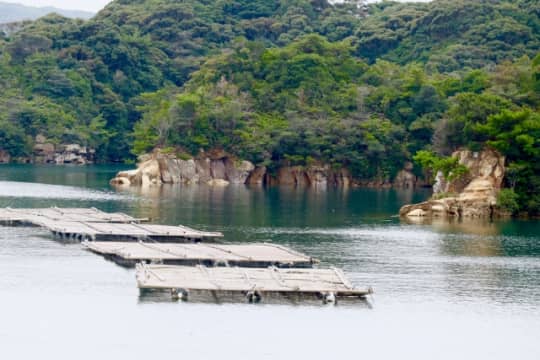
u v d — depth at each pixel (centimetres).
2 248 12606
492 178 18562
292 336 8894
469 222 17362
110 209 18375
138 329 8938
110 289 10281
